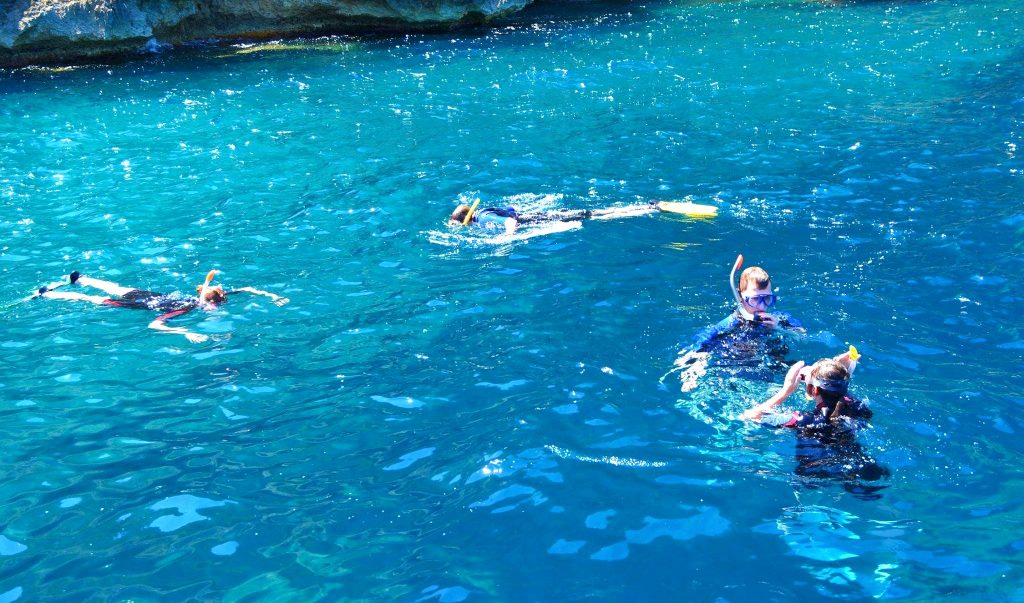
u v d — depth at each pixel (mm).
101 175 11828
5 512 4906
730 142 11992
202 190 11102
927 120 12391
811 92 14375
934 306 6852
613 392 5852
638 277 7746
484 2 21594
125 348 6969
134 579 4312
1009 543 4254
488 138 12812
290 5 20422
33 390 6340
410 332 6977
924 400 5531
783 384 5668
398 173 11398
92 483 5168
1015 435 5160
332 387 6180
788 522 4523
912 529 4418
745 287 6121
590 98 14812
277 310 7559
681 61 17094
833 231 8594
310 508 4828
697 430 5379
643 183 10539
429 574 4254
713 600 4004
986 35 17766
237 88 16391
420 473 5109
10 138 13633
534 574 4230
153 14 19188
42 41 18203
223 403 6047
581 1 25219
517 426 5504
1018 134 11422
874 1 22469
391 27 21234
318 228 9617
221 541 4578
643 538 4457
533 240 8820
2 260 9070
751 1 23859
